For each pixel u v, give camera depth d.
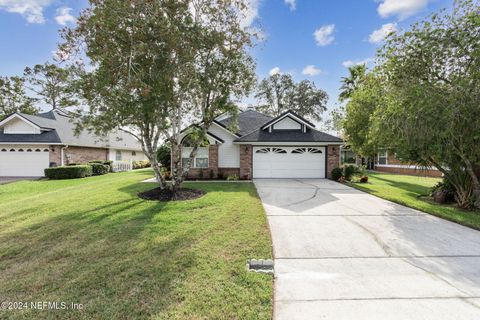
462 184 8.34
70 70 7.68
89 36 7.24
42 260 4.16
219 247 4.68
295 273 3.85
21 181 15.20
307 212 7.46
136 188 11.41
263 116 21.58
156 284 3.41
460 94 7.21
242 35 9.09
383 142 9.43
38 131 18.50
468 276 3.76
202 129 10.39
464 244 5.04
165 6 7.42
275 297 3.20
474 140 7.51
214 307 2.93
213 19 8.84
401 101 8.02
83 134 21.20
